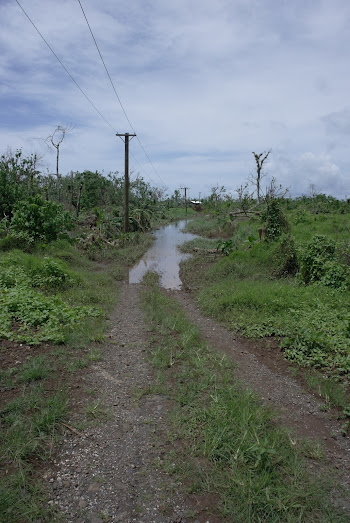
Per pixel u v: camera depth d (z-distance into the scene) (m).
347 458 3.37
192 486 2.88
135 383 4.52
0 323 5.46
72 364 4.67
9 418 3.36
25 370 4.28
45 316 5.98
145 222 28.95
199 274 12.14
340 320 6.64
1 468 2.83
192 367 5.02
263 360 5.55
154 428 3.62
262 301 7.76
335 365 5.14
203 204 62.06
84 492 2.76
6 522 2.37
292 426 3.82
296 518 2.62
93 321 6.63
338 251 10.11
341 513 2.70
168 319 7.11
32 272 9.15
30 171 23.38
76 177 36.44
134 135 21.83
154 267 14.05
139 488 2.85
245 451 3.20
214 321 7.50
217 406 3.91
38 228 13.33
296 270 10.59
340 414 4.11
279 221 14.09
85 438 3.37
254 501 2.72
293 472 3.05
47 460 3.03
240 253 12.60
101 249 16.19
